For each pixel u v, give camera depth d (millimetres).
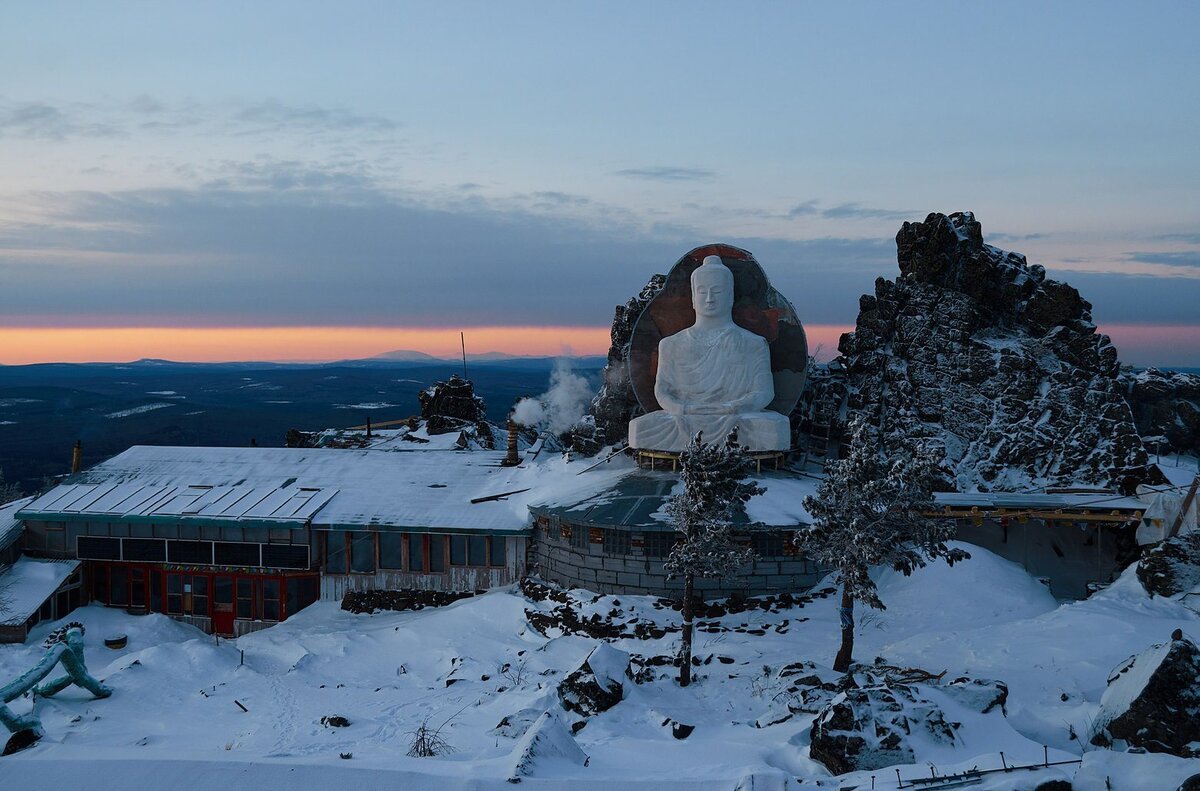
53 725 30281
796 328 48500
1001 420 49688
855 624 37562
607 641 37750
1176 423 62812
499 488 50375
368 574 48062
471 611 43594
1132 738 20109
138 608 49219
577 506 44031
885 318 53906
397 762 20578
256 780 19922
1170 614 33844
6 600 45375
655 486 44781
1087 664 28141
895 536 29734
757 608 39969
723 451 31812
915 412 51125
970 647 31484
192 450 56500
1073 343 50125
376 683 35906
